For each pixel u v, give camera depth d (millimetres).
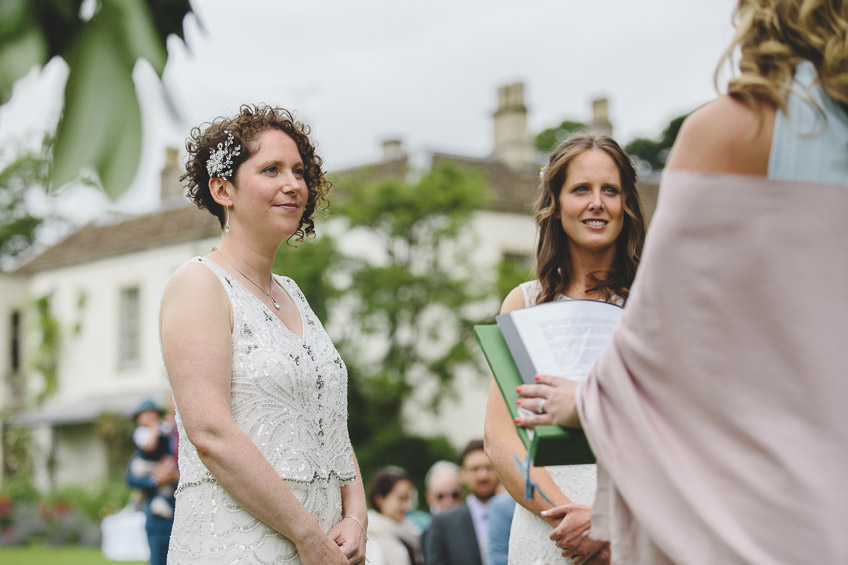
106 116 1089
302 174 2947
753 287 1742
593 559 2654
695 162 1788
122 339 27234
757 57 1803
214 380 2576
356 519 2863
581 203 2992
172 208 27922
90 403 27125
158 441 7223
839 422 1696
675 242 1773
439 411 19500
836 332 1712
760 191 1742
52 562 12945
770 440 1715
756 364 1742
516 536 2959
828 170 1740
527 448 2102
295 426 2695
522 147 26016
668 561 1852
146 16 1146
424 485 18672
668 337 1781
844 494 1667
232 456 2502
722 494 1745
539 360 2234
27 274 30391
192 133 1168
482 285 19328
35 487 23109
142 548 12484
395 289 18953
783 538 1688
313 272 18406
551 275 3117
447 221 19156
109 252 27609
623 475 1828
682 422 1793
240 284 2779
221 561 2531
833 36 1744
